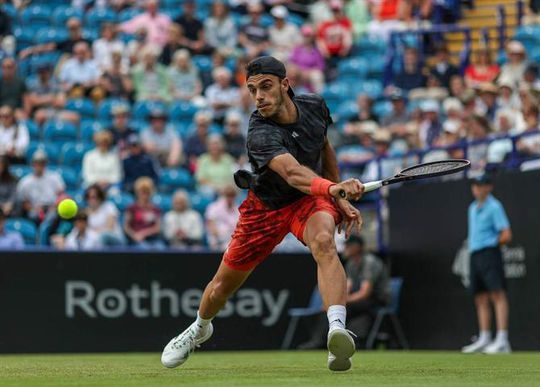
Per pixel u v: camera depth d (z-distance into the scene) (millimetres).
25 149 32125
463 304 26312
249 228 13023
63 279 25281
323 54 40406
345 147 34125
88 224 27688
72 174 32031
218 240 29250
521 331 24766
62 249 25359
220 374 13422
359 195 11875
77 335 25266
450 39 41562
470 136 28547
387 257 28859
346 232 12641
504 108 32469
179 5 41500
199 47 38594
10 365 16938
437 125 32688
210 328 14258
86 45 36219
